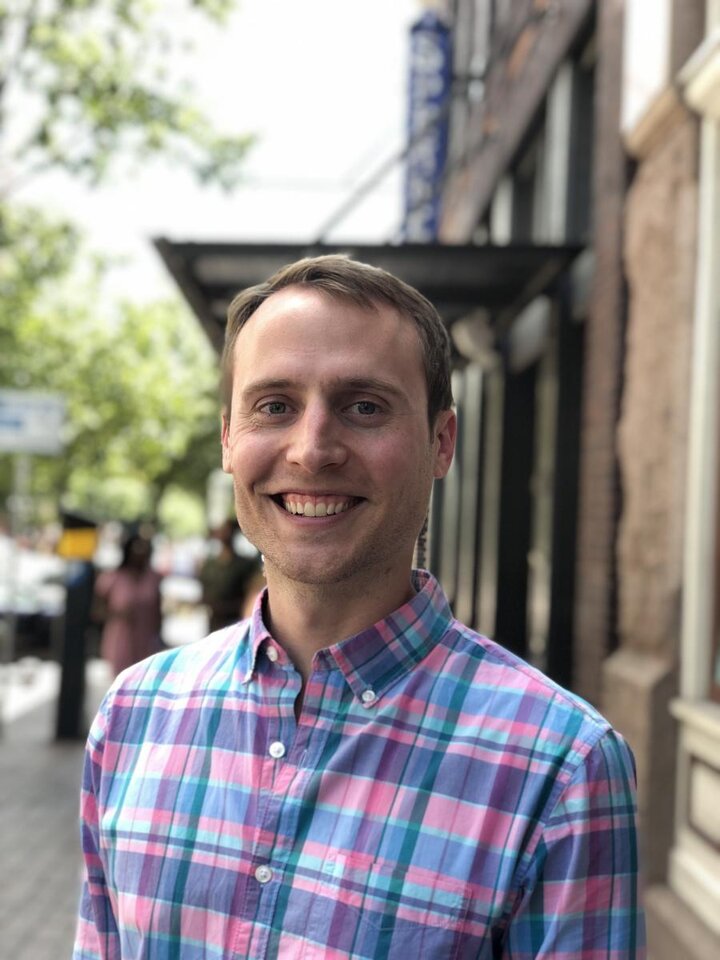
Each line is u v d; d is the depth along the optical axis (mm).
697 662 4422
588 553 5773
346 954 1320
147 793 1505
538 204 8500
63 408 10266
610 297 5562
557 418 6902
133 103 13312
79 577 10359
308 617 1493
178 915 1423
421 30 10969
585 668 5699
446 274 6523
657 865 4527
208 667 1573
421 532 1698
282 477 1479
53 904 5668
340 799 1395
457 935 1306
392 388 1460
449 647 1465
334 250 6004
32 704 12898
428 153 10867
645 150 5141
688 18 4734
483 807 1346
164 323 30203
